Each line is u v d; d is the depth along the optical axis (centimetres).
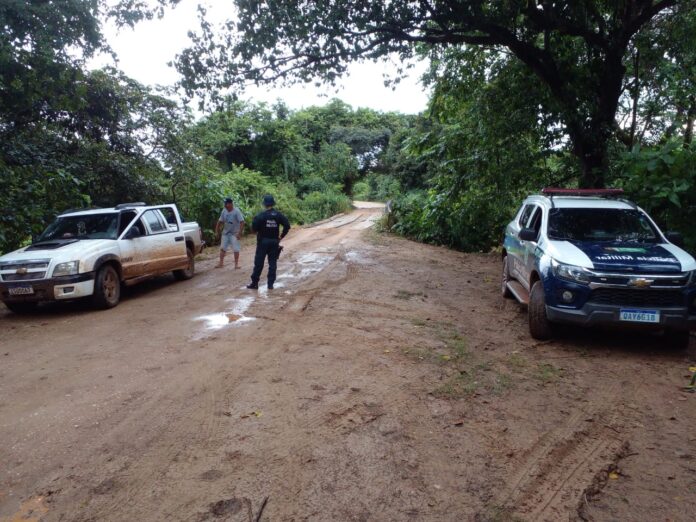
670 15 1170
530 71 1244
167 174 1745
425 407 444
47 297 783
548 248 650
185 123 1680
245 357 575
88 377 521
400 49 1059
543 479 336
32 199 1138
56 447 375
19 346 645
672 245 659
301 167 4125
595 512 302
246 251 1655
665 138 1077
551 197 779
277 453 363
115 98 1426
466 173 1462
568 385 500
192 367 544
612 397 471
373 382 500
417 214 1950
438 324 725
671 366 557
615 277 575
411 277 1116
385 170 5338
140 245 952
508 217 1559
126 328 715
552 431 403
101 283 836
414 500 310
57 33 982
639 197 880
